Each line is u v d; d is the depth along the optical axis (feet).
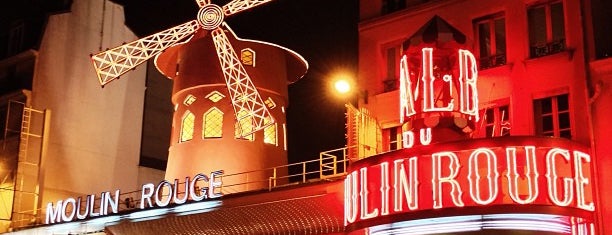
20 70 78.54
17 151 73.87
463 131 43.24
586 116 43.78
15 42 80.74
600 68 43.83
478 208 39.96
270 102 67.92
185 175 64.90
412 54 44.83
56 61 78.13
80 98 79.36
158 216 59.31
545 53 46.60
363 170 44.29
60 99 77.71
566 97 45.39
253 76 66.95
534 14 47.80
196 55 67.92
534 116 46.21
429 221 42.14
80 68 79.97
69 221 65.26
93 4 82.17
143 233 61.67
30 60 77.36
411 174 41.73
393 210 42.16
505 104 47.47
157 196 59.47
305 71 72.54
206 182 61.67
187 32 67.05
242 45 67.56
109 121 81.61
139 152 84.17
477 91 46.03
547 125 45.68
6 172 74.69
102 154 80.23
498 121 47.57
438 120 43.11
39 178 73.92
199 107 66.44
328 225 51.52
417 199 41.29
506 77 47.47
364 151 48.29
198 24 66.08
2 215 74.28
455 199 40.42
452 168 40.78
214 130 65.87
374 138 50.14
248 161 64.85
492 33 49.16
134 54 67.46
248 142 65.31
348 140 47.91
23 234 69.31
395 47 52.90
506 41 48.08
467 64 43.78
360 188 44.32
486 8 49.14
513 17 48.03
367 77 53.21
